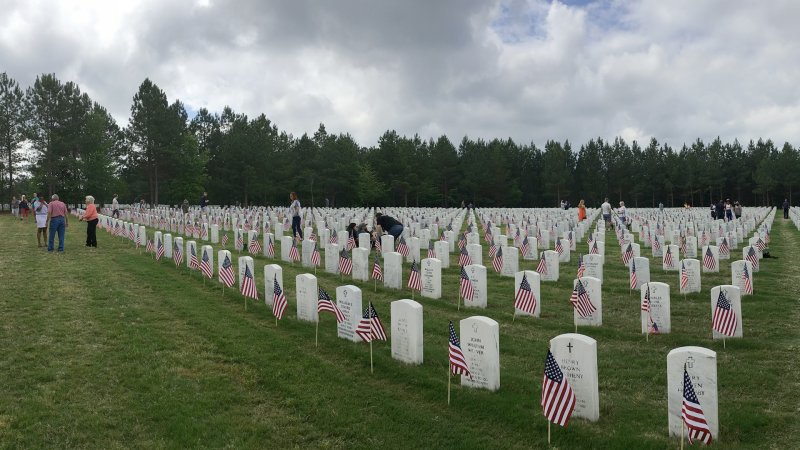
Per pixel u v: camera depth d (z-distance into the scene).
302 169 84.94
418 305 8.95
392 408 7.34
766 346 9.73
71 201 62.44
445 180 96.38
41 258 19.14
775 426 6.70
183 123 77.00
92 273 16.12
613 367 8.93
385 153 89.00
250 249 21.61
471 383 8.01
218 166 81.19
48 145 58.50
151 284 14.74
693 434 6.07
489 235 26.72
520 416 6.98
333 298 13.70
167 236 19.77
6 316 11.27
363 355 9.26
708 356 6.29
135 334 10.22
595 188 107.75
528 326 11.35
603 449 6.18
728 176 107.25
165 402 7.40
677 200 110.69
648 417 7.04
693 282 14.28
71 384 7.95
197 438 6.50
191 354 9.27
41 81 58.62
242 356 9.19
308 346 9.87
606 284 15.64
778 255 21.69
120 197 77.44
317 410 7.27
